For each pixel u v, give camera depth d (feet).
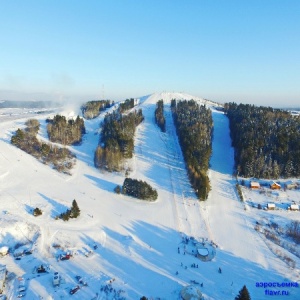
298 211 287.89
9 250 210.38
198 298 165.58
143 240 229.66
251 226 258.57
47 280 180.55
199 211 278.26
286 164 353.72
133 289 176.45
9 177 313.94
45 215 250.78
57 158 371.35
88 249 214.90
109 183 326.44
